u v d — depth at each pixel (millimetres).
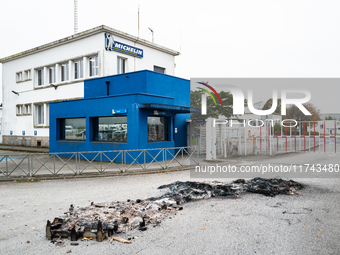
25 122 24469
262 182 7250
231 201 5855
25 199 6336
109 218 4535
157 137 13516
